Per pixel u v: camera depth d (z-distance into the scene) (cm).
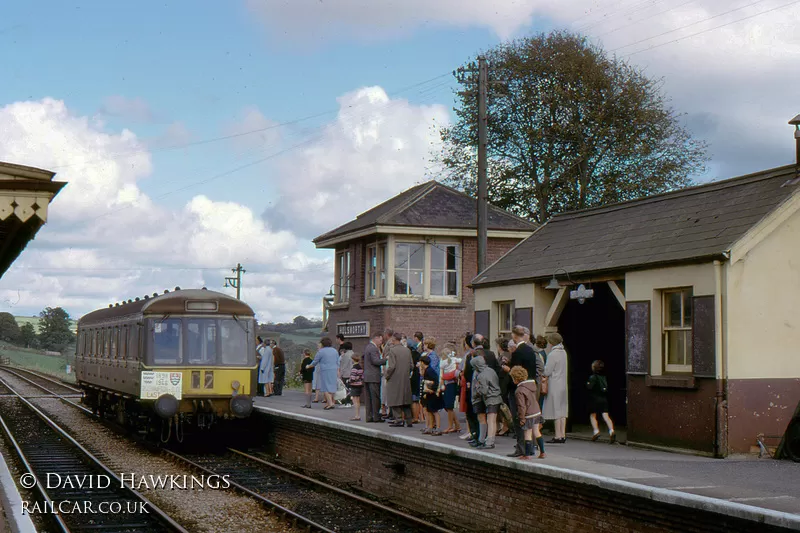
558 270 1658
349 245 2955
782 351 1352
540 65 4159
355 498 1424
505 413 1512
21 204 827
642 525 982
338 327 2991
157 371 1973
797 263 1374
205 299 2027
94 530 1220
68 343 15575
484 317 1903
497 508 1236
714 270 1330
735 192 1487
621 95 4109
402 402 1692
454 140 4428
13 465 1808
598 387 1554
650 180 4084
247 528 1231
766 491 974
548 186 4188
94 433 2445
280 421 2036
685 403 1362
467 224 2722
